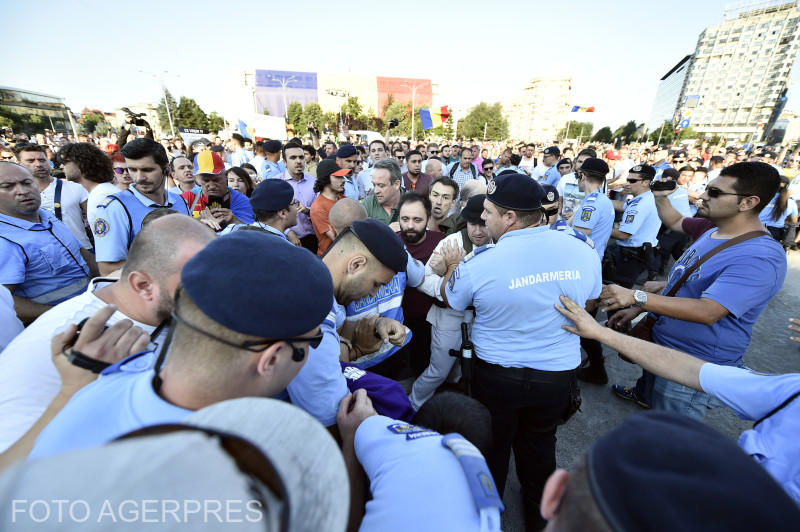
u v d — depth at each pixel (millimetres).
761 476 366
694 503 336
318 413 951
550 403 1607
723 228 1814
